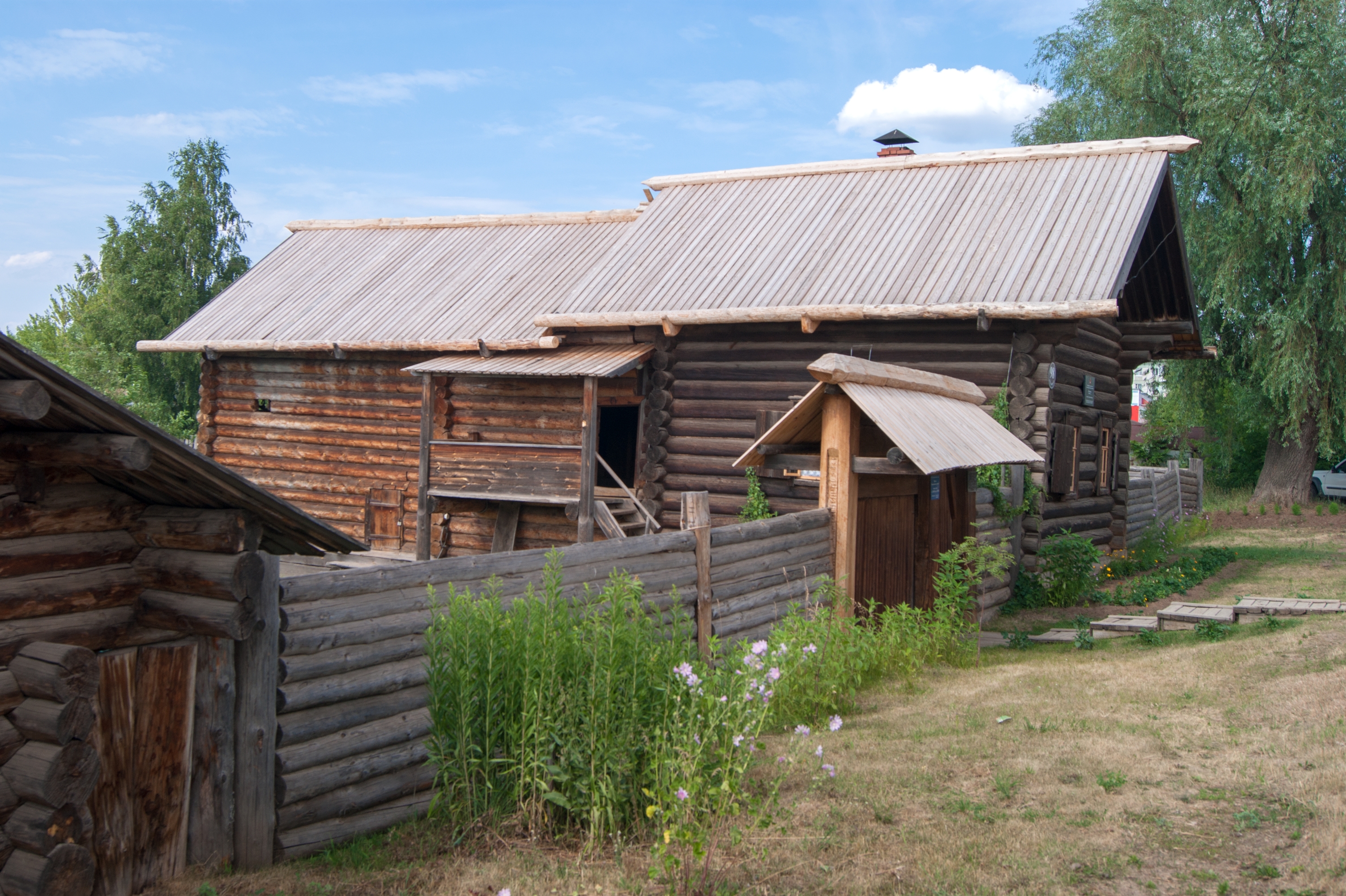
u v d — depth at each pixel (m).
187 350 18.34
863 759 6.09
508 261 18.38
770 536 8.61
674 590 6.83
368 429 17.66
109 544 4.30
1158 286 16.81
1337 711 6.21
